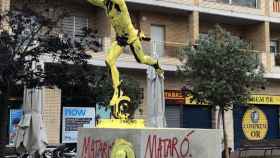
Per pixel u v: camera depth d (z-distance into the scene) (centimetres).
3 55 1253
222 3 2762
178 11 2675
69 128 2300
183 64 2180
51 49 1350
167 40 2709
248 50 1969
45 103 2194
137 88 2144
